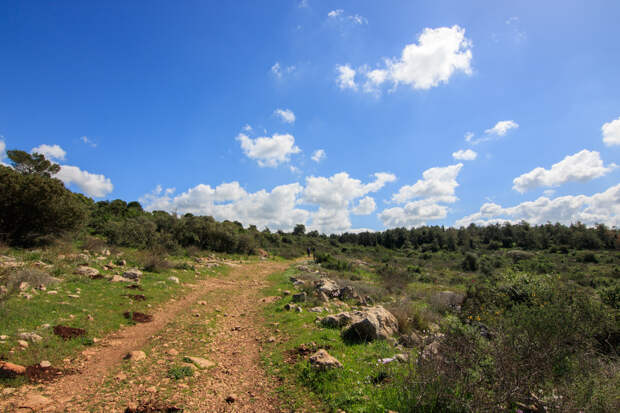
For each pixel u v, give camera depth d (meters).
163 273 14.50
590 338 5.24
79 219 18.19
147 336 7.20
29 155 33.22
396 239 85.94
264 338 7.38
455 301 10.80
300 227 93.88
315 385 4.62
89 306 8.15
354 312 8.84
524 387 3.53
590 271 27.58
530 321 5.14
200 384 4.91
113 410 4.00
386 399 3.90
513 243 69.25
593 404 3.29
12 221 15.47
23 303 7.15
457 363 3.85
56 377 4.78
